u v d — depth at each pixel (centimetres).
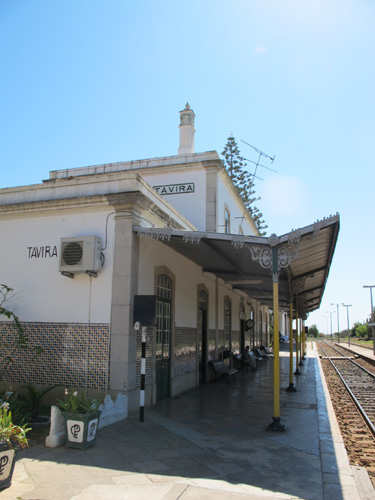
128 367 807
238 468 541
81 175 1627
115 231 859
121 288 832
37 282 910
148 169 1561
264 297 2327
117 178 886
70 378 845
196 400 1052
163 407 934
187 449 616
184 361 1200
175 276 1117
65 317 871
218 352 1617
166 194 1529
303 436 707
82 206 891
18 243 945
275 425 747
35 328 891
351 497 459
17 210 946
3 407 491
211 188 1484
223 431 733
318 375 1722
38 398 775
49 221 927
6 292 930
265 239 748
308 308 2422
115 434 683
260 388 1305
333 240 814
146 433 695
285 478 511
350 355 3534
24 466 527
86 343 844
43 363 871
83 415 597
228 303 1852
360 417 1009
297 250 741
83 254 838
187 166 1509
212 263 1204
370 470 592
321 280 1355
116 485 472
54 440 605
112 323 827
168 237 812
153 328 957
